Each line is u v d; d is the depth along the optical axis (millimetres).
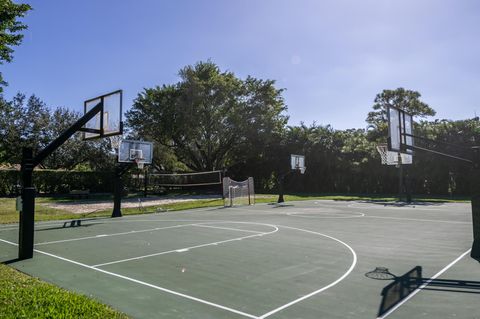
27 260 8391
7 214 18469
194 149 42281
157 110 39125
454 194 31266
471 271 7199
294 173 40562
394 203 24953
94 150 38219
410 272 7168
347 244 10125
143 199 30000
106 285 6367
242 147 41406
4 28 10289
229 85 38688
